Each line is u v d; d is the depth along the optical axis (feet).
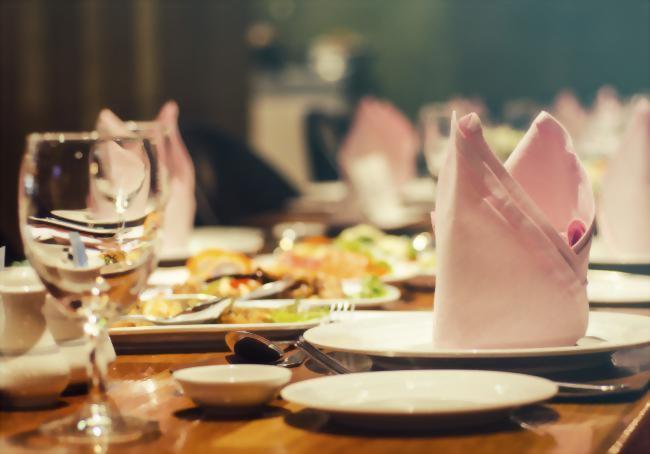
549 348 3.69
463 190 3.92
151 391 3.67
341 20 44.32
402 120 13.05
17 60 19.38
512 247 3.89
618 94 41.83
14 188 19.07
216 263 5.81
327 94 36.47
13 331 3.50
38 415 3.42
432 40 44.04
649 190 6.86
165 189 3.42
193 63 23.32
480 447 3.05
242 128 25.04
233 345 4.02
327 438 3.13
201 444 3.08
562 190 4.30
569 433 3.16
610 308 5.30
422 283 6.38
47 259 3.26
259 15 44.06
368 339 4.21
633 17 41.42
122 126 5.19
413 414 3.11
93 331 3.31
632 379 3.74
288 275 5.42
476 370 3.64
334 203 12.73
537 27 42.75
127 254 3.31
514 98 43.27
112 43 20.99
